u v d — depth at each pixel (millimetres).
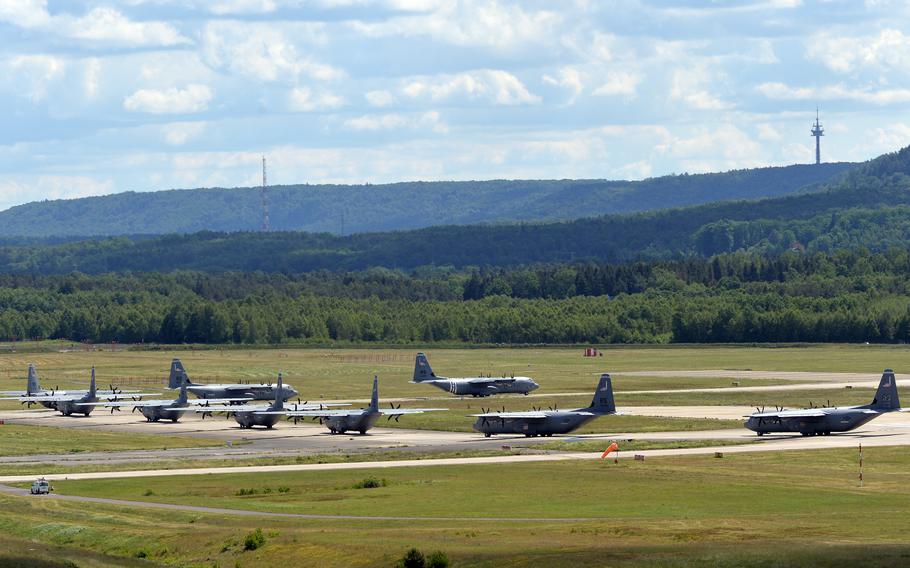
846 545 177750
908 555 169625
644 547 181875
